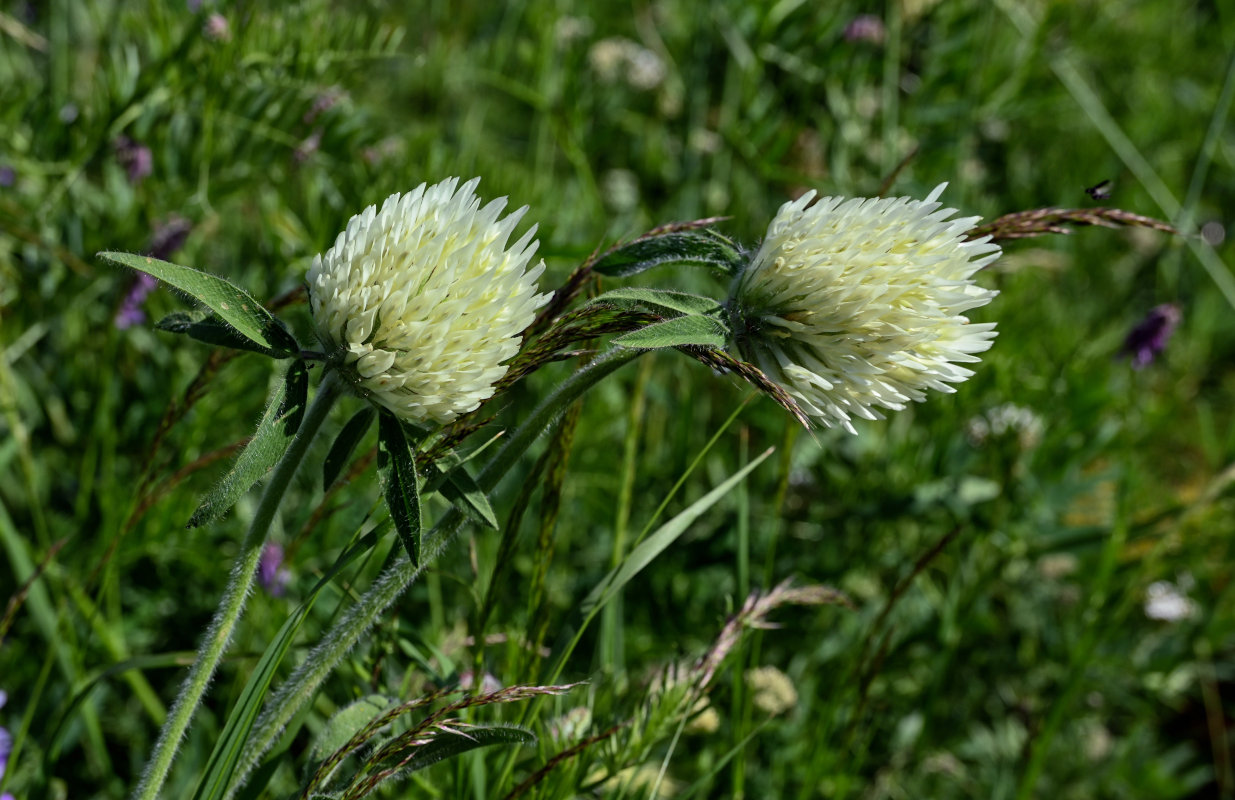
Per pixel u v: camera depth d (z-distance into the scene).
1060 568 3.61
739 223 4.07
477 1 5.03
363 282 1.27
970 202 4.56
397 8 4.82
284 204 3.13
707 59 4.62
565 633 1.95
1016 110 4.53
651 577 3.01
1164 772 3.32
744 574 2.31
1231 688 3.77
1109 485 4.01
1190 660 3.41
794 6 4.07
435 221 1.30
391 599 1.49
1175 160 5.53
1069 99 5.18
